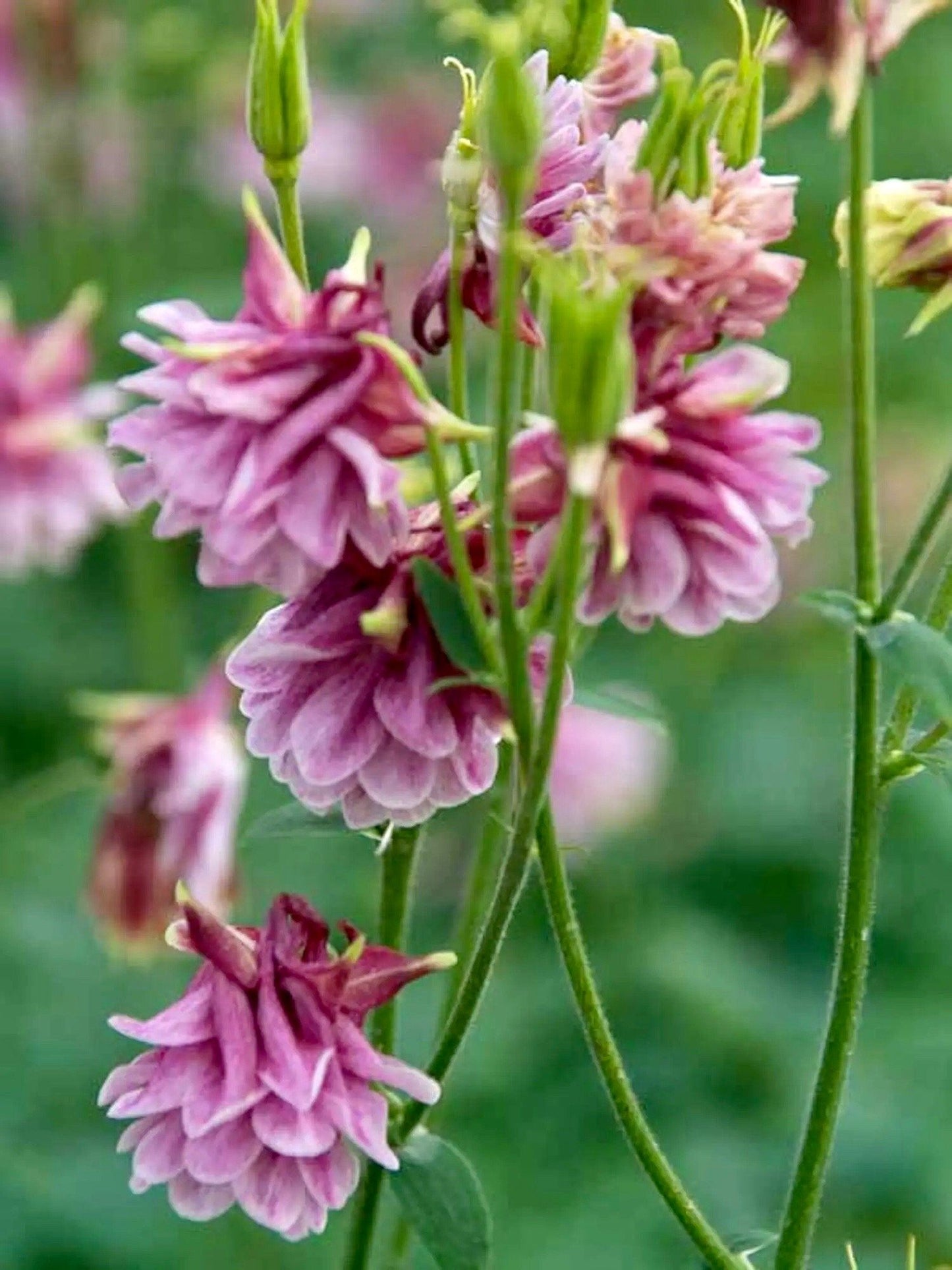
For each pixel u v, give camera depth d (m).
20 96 1.39
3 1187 1.08
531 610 0.74
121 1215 1.08
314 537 0.73
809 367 1.49
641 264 0.74
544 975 1.25
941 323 1.52
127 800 0.99
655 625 1.44
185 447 0.74
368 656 0.76
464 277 0.77
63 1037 1.11
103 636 1.43
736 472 0.74
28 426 1.05
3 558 1.06
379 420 0.74
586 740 1.20
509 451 0.73
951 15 1.62
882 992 1.28
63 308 1.33
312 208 1.58
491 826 0.84
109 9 1.37
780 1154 1.15
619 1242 1.11
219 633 1.41
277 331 0.74
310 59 1.63
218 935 0.76
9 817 1.09
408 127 1.57
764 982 1.27
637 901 1.31
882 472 1.46
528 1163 1.15
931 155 1.58
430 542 0.76
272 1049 0.75
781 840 1.35
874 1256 1.13
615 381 0.72
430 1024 1.14
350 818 0.76
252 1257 1.08
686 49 1.52
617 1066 0.77
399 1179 0.77
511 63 0.72
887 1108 1.17
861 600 0.77
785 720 1.41
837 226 0.78
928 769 0.78
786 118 0.76
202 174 1.53
